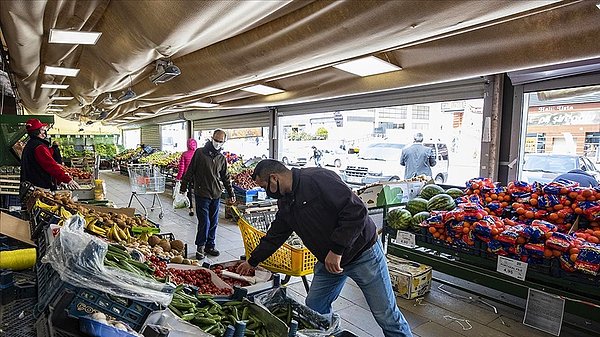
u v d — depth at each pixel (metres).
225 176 5.15
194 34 2.72
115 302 1.24
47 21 3.10
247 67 3.96
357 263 2.36
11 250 2.04
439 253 4.02
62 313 1.15
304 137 8.99
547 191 3.59
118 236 2.76
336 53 3.24
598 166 4.02
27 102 10.13
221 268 2.98
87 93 7.14
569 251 2.94
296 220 2.35
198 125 13.53
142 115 13.20
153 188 7.41
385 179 7.29
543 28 2.92
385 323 2.45
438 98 5.41
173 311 1.70
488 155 4.82
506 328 3.27
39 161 4.54
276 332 1.76
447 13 2.26
